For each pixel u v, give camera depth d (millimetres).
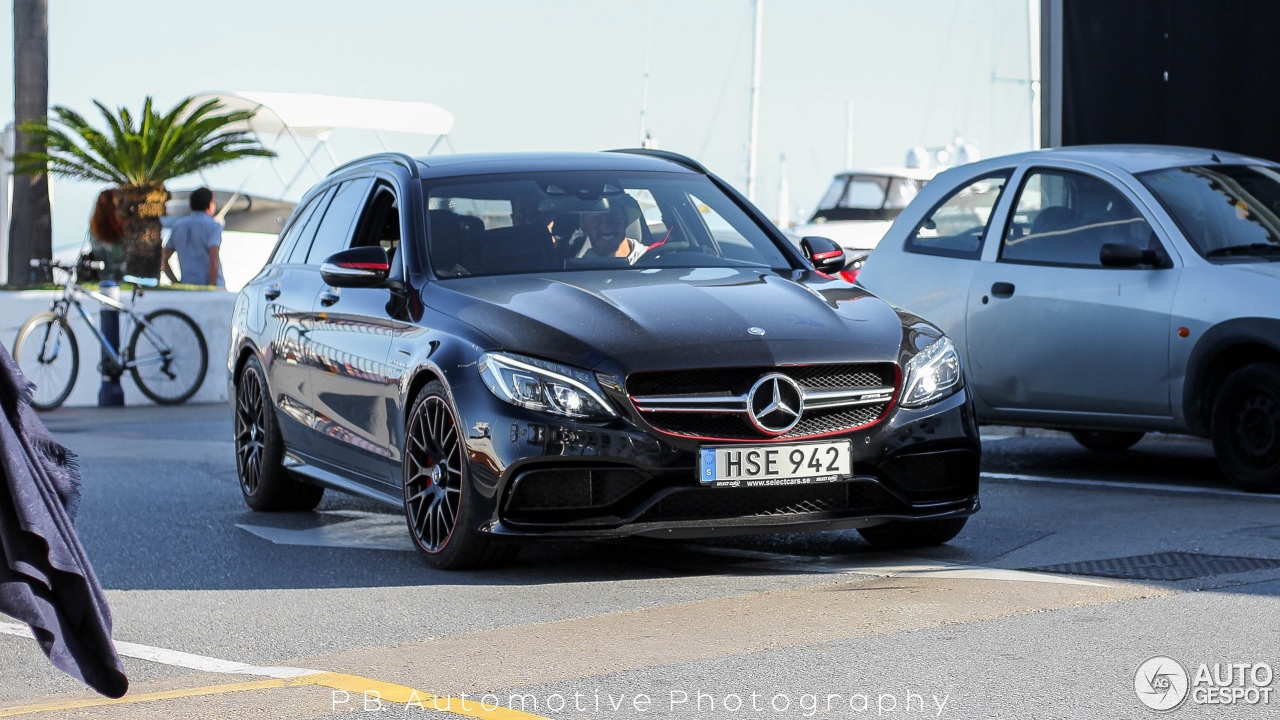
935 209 9148
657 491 5613
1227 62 11328
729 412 5672
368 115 24594
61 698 4367
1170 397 7836
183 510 8180
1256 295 7496
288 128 24156
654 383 5648
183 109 19359
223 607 5590
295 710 4102
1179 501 7301
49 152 19328
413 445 6262
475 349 5922
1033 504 7398
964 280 8758
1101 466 8938
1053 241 8469
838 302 6238
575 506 5676
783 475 5684
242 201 24734
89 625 3637
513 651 4699
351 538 7070
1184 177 8273
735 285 6316
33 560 3570
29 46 19438
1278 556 5766
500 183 7039
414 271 6621
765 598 5344
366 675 4480
